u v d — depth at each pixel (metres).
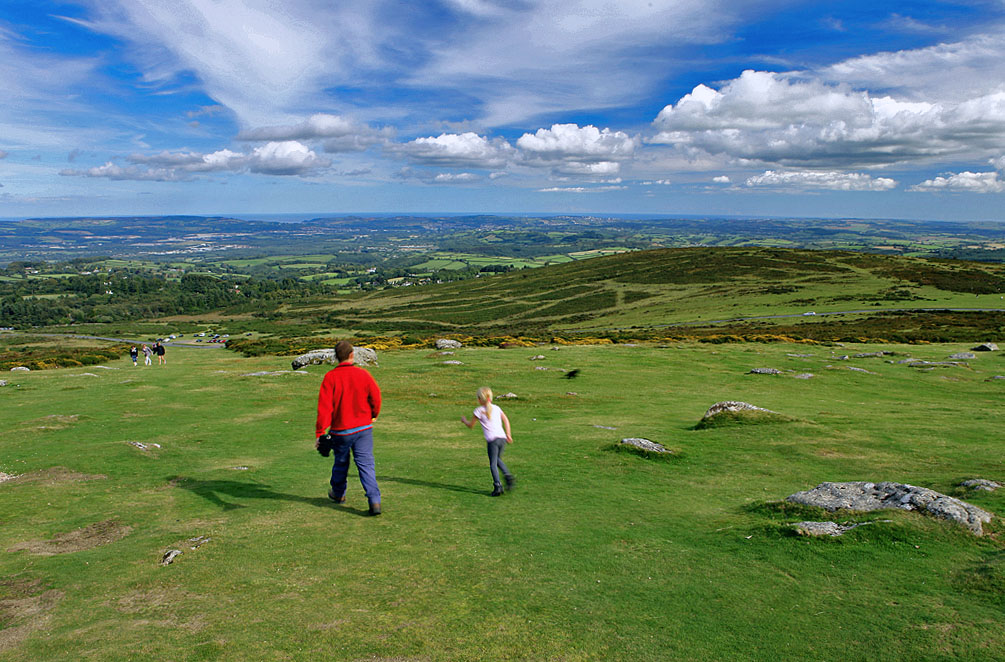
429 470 14.31
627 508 10.98
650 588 7.34
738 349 48.66
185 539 9.27
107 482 13.27
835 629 6.16
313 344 64.69
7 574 7.92
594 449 16.36
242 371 38.91
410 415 23.70
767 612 6.62
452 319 181.50
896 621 6.24
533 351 46.56
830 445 16.30
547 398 27.34
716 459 15.16
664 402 26.58
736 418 19.62
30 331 193.75
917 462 14.38
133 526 10.09
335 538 9.27
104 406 25.88
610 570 7.95
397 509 10.88
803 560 8.05
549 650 5.82
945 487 11.55
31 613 6.71
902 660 5.50
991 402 27.03
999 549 7.88
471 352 46.28
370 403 10.43
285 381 32.81
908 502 9.43
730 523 9.81
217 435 19.69
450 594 7.17
